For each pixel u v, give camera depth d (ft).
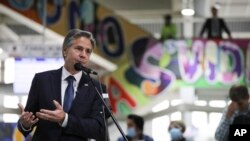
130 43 52.75
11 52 48.49
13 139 37.24
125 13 76.95
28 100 16.43
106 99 17.20
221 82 52.54
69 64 16.40
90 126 15.80
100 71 53.72
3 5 50.37
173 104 61.98
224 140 22.09
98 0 74.38
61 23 50.80
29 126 15.89
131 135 36.88
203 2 72.18
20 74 46.44
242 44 52.54
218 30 56.80
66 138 15.67
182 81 52.70
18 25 72.02
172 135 39.27
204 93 61.11
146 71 52.80
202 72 52.75
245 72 52.39
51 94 16.14
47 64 46.98
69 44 16.42
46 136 15.76
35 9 50.55
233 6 76.79
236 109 21.98
